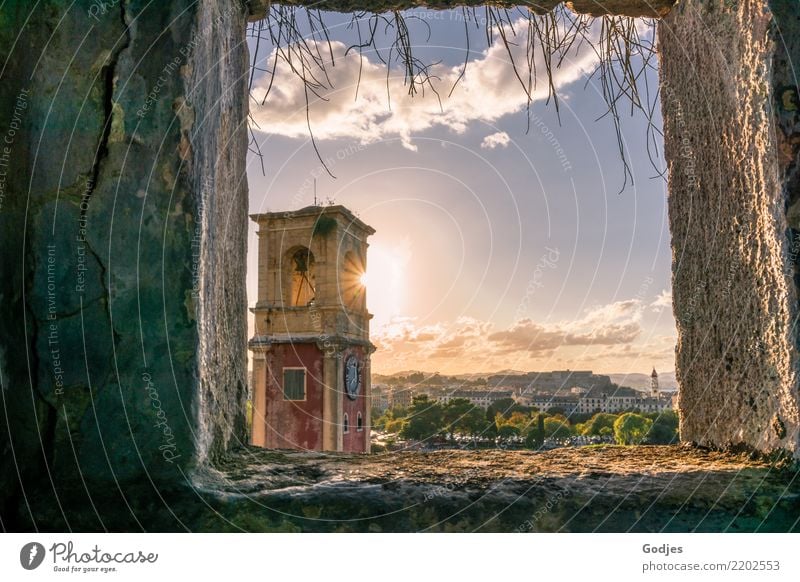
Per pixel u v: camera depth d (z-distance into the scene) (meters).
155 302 1.48
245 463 1.76
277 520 1.43
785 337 1.57
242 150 2.20
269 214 21.47
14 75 1.48
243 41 2.20
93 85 1.50
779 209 1.57
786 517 1.46
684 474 1.58
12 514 1.41
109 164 1.49
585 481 1.54
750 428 1.75
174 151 1.49
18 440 1.43
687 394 2.20
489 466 1.73
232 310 2.02
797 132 1.56
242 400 2.10
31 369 1.44
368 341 23.81
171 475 1.45
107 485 1.43
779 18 1.60
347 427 21.50
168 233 1.49
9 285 1.45
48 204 1.47
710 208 1.99
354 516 1.44
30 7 1.50
